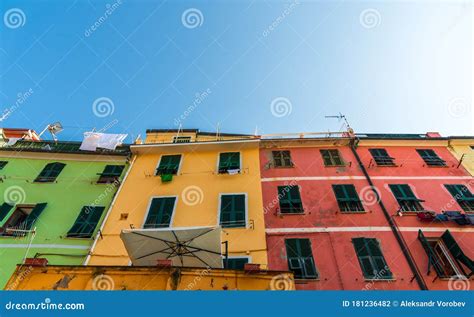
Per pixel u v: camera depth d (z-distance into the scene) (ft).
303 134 58.23
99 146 59.36
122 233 29.60
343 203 44.50
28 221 43.34
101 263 37.99
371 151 54.19
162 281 26.07
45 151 56.24
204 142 55.26
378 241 39.19
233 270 26.96
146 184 49.39
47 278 26.18
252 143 54.90
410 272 35.70
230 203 44.52
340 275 35.55
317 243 39.17
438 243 39.86
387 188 46.68
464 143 55.47
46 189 49.44
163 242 30.58
